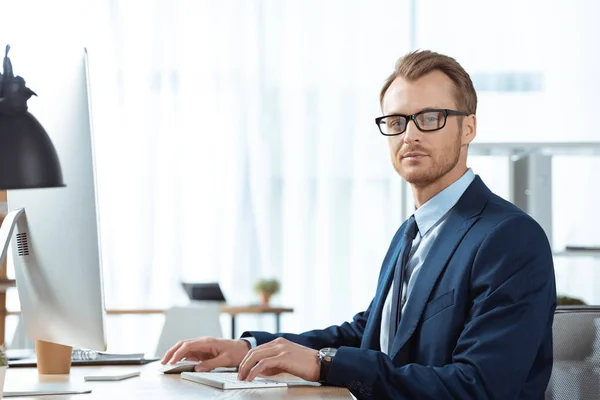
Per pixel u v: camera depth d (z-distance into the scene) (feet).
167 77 18.86
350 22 19.21
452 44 19.19
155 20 18.86
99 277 5.79
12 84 5.43
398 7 19.26
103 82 18.72
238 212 18.86
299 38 19.13
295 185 19.06
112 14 18.76
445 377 5.49
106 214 18.65
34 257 6.18
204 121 18.92
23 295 6.43
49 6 18.03
